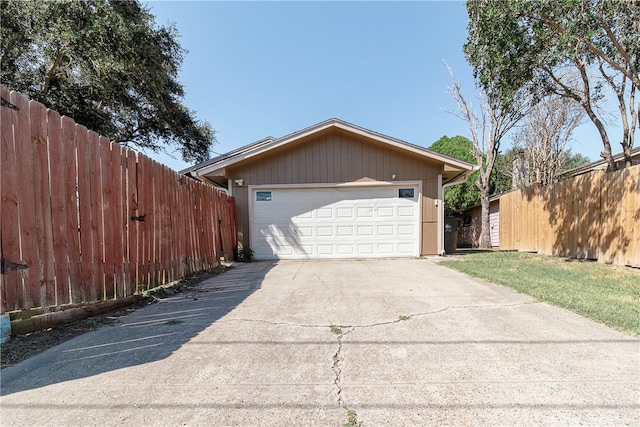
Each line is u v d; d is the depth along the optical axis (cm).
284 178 838
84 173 308
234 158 817
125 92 1167
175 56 1291
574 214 732
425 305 353
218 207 701
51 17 850
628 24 601
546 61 577
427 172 827
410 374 199
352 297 397
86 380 193
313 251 834
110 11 915
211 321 308
